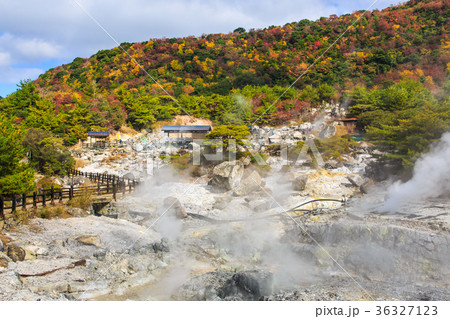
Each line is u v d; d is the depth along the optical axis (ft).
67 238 70.13
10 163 77.97
